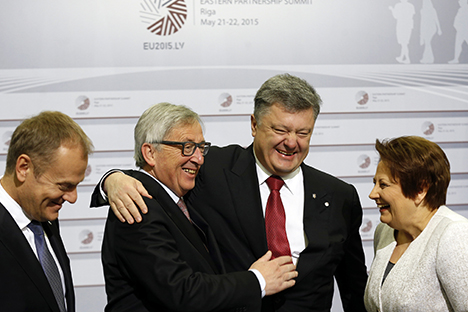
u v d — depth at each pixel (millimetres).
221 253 1688
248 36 2879
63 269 1477
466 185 3023
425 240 1399
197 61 2865
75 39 2795
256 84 2896
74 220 2855
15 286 1256
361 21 2920
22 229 1328
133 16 2816
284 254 1637
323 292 1668
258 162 1746
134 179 1470
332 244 1658
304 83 1572
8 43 2754
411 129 2988
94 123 2838
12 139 1286
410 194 1415
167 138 1494
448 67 2980
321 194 1731
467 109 3004
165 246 1372
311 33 2898
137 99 2846
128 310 1447
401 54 2953
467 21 2967
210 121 2895
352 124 2957
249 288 1388
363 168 2980
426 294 1343
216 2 2852
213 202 1699
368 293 1562
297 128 1540
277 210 1688
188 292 1312
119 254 1420
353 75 2936
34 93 2787
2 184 1326
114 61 2824
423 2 2939
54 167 1246
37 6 2760
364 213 2996
